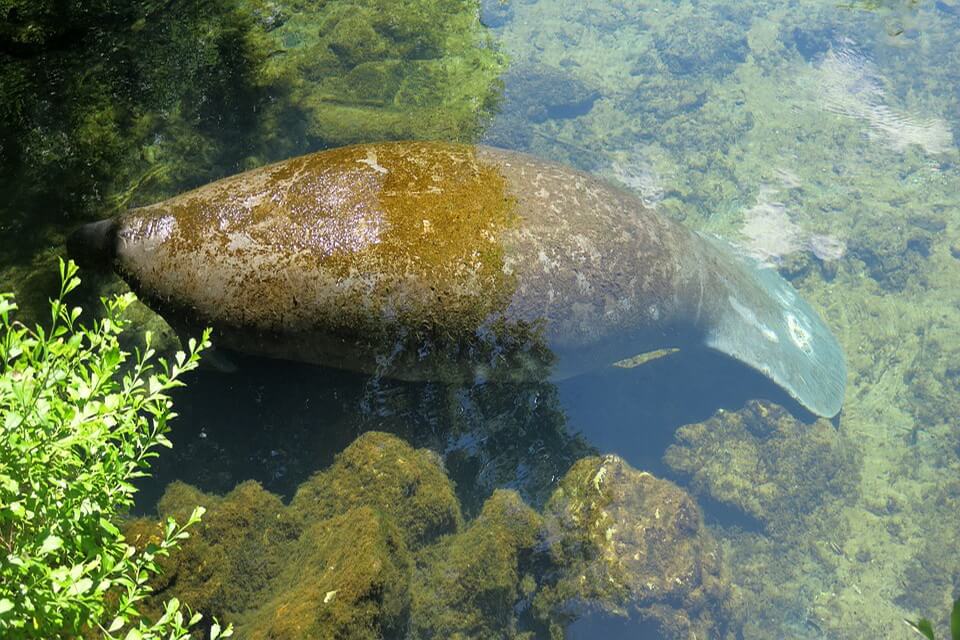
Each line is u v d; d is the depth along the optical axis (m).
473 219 5.18
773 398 6.81
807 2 10.45
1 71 6.20
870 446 6.89
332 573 4.25
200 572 4.30
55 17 6.60
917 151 8.69
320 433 5.11
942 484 6.66
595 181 6.09
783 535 6.36
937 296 7.75
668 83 9.09
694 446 6.50
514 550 4.78
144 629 2.80
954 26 10.17
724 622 5.61
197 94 6.64
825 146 8.62
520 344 5.27
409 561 4.56
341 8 8.14
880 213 8.08
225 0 7.43
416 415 5.19
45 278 5.34
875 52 9.79
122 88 6.43
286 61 7.26
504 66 8.46
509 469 5.19
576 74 8.95
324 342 5.04
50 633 2.76
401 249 4.95
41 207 5.63
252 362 5.27
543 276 5.26
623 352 5.98
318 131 6.76
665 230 6.23
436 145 5.71
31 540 2.83
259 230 5.01
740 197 7.94
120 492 3.10
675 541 5.50
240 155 6.39
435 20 8.64
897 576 6.19
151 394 3.07
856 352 7.38
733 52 9.58
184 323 5.11
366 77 7.52
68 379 3.12
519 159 5.82
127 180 5.93
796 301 7.39
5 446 2.71
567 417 5.76
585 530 5.15
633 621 5.14
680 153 8.26
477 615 4.59
